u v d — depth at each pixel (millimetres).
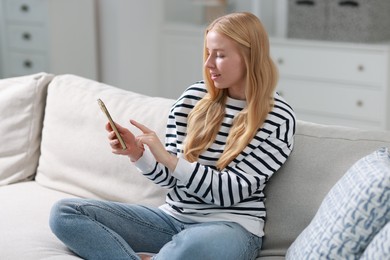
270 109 2086
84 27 4816
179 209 2127
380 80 4352
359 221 1709
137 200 2355
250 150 2059
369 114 4445
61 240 2037
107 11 4848
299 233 2070
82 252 2021
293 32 4754
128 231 2090
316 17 4641
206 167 2035
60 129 2604
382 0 4535
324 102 4617
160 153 2012
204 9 5203
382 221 1694
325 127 2174
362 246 1713
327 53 4531
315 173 2086
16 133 2707
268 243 2109
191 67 5074
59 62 4723
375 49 4324
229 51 2057
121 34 4855
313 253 1771
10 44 4887
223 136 2121
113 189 2418
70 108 2602
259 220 2084
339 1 4539
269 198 2125
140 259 1997
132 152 2100
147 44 5078
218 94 2160
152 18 5082
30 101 2711
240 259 1959
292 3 4723
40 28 4703
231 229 1985
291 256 1880
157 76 5215
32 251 2037
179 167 2010
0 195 2506
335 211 1775
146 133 2059
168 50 5164
